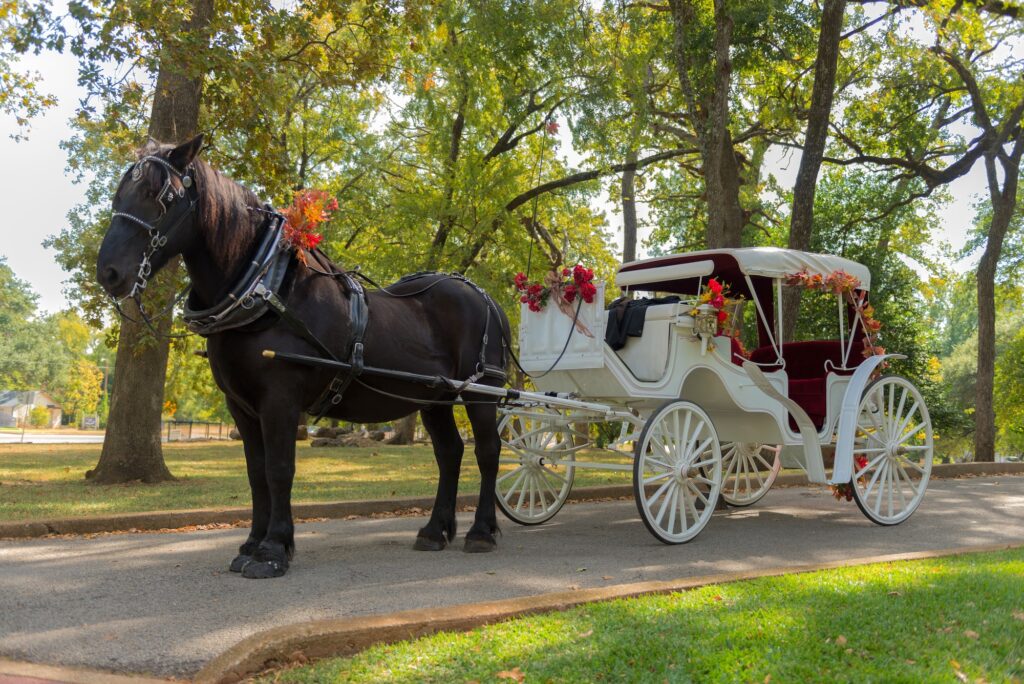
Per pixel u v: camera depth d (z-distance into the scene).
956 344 63.84
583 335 7.79
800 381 9.30
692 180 29.50
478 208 22.50
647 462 7.39
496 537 7.79
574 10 18.36
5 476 13.58
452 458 7.28
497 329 7.37
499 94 21.44
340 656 3.95
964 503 11.09
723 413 9.00
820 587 5.16
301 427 32.38
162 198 5.26
